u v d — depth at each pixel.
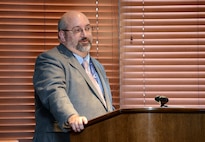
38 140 3.35
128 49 4.98
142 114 2.74
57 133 3.27
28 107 4.82
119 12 5.01
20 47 4.88
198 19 5.02
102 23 4.99
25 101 4.82
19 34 4.89
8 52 4.84
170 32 5.01
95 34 4.97
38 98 3.46
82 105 3.32
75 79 3.38
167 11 5.04
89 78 3.50
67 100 2.98
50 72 3.25
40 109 3.43
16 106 4.80
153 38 5.00
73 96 3.32
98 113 3.35
